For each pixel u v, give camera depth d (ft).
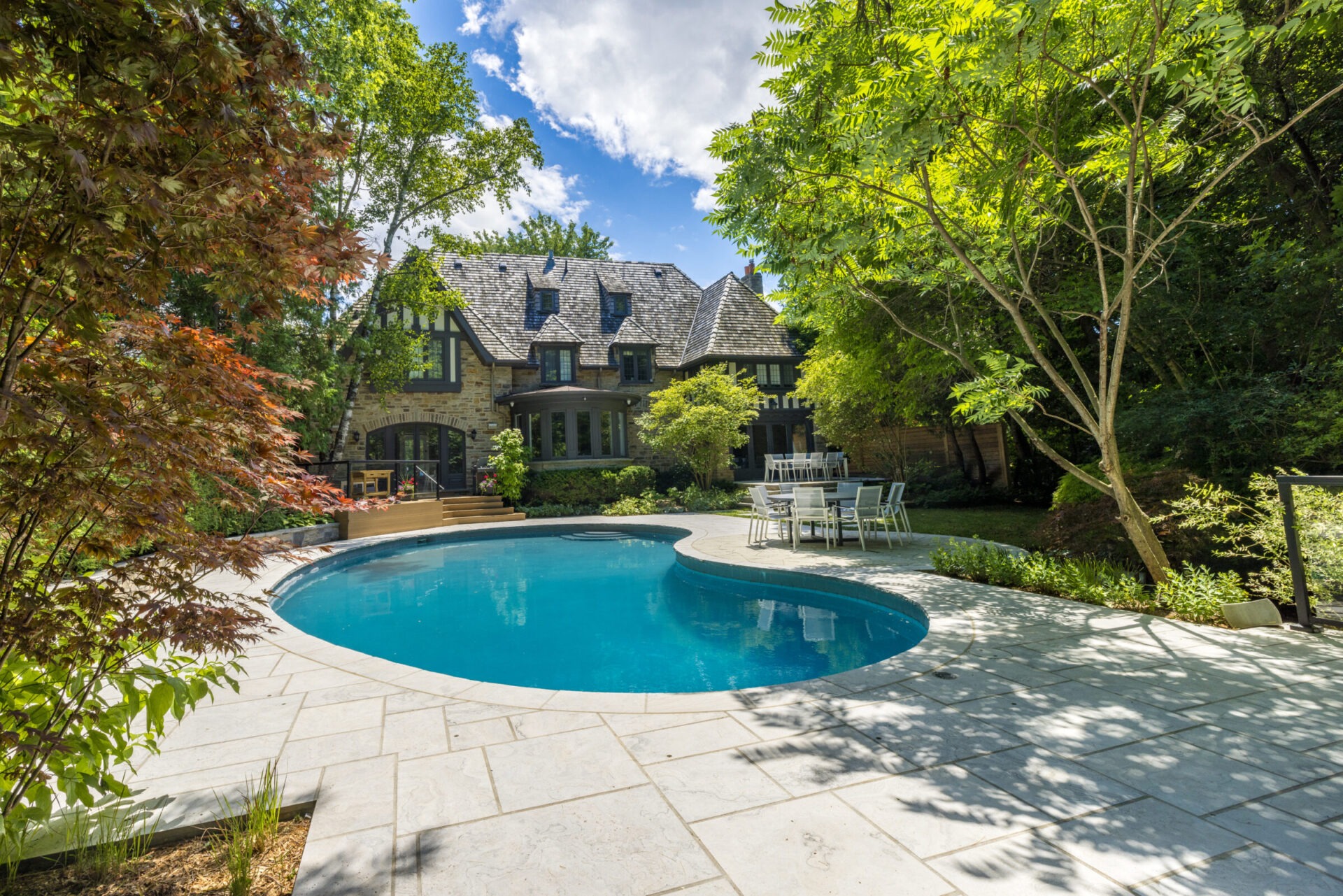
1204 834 6.93
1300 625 15.08
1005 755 9.02
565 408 64.85
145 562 7.04
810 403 78.38
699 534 39.88
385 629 22.18
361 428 60.44
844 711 10.91
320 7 37.93
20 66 4.86
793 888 6.11
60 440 5.93
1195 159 21.74
